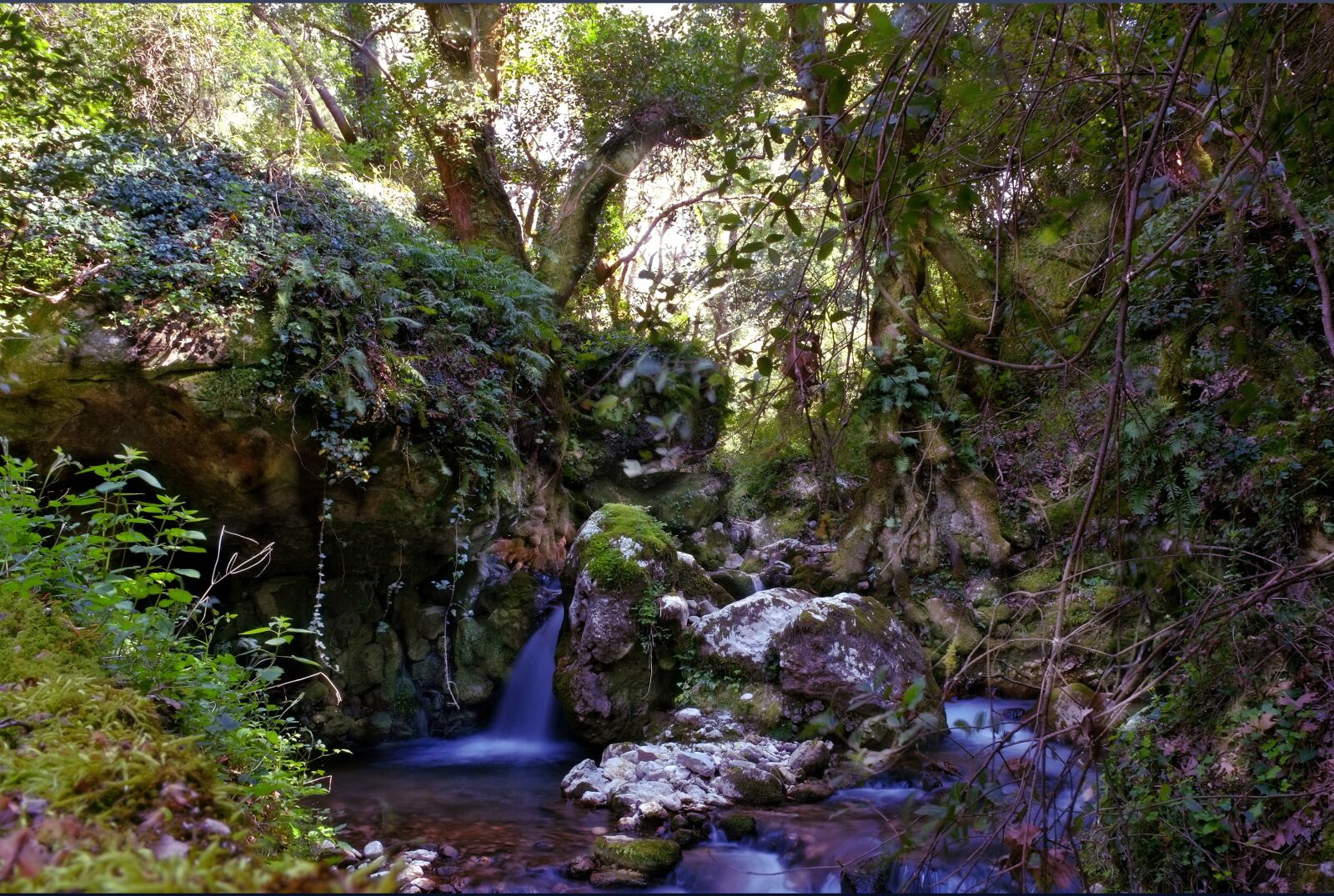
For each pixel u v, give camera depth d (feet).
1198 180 11.17
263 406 18.42
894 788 17.75
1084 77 6.36
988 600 25.72
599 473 33.27
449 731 24.25
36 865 3.26
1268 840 9.48
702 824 16.37
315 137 28.14
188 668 8.15
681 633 22.93
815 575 29.99
